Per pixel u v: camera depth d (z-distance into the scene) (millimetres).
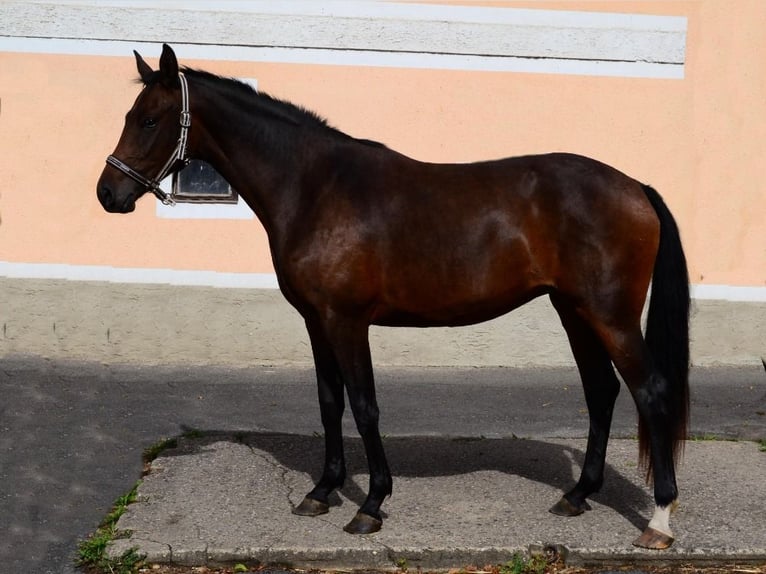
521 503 4613
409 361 7594
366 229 4188
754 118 7543
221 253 7480
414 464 5195
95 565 4066
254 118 4387
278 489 4797
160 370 7305
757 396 6820
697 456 5359
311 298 4246
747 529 4277
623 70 7484
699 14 7453
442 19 7383
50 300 7492
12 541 4301
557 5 7422
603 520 4398
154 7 7340
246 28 7371
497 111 7488
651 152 7570
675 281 4160
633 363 4098
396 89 7453
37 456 5383
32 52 7340
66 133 7402
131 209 4371
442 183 4273
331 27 7375
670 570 4047
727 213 7617
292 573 4047
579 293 4121
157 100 4320
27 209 7441
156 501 4629
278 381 7074
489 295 4215
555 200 4137
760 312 7656
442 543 4125
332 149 4367
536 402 6598
